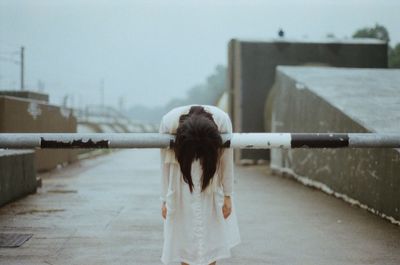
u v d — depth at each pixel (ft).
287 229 19.39
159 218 21.77
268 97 57.00
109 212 23.40
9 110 41.57
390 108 27.09
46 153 50.60
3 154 25.63
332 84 34.96
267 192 31.04
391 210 20.30
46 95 58.29
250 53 58.34
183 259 10.85
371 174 22.49
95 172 49.21
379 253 15.66
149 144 11.25
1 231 18.89
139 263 14.53
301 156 36.17
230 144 11.18
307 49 58.85
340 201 26.63
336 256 15.35
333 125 28.58
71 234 18.40
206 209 10.86
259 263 14.61
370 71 40.42
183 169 10.48
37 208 24.62
